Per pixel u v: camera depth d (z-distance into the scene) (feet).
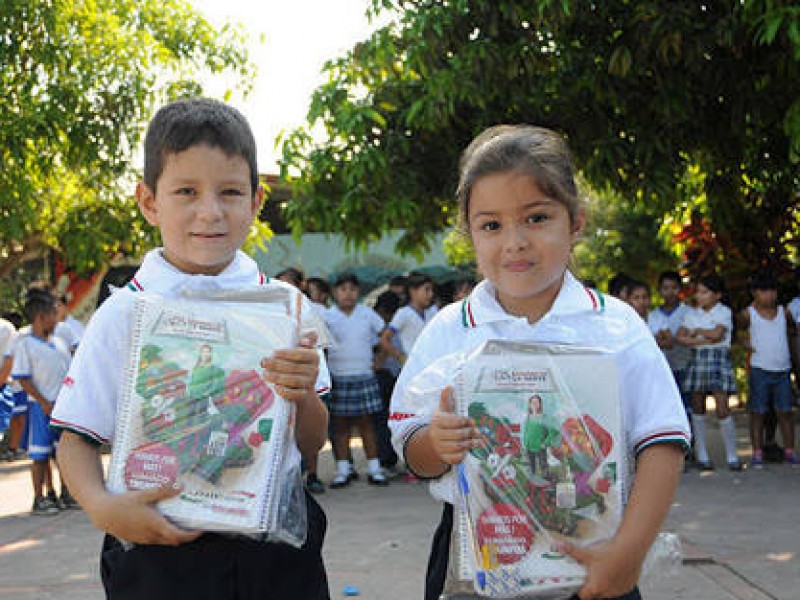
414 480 21.89
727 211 26.71
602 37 20.21
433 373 5.70
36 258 38.70
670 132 21.29
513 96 20.34
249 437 5.19
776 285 21.84
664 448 5.32
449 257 39.55
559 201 5.34
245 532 5.13
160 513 5.07
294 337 5.35
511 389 5.16
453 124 21.39
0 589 13.05
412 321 22.94
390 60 20.33
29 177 27.91
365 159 20.38
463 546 5.17
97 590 12.90
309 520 6.00
